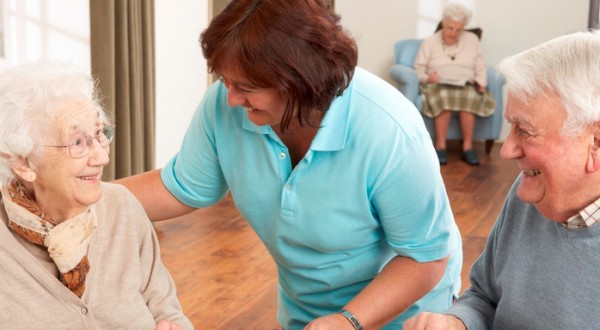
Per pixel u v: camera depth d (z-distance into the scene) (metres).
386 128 1.71
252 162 1.84
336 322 1.75
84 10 4.64
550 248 1.54
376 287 1.82
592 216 1.43
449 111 7.12
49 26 4.56
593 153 1.35
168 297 1.87
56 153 1.55
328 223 1.80
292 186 1.79
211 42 1.51
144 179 2.04
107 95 4.41
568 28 7.83
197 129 1.94
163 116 5.60
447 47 7.27
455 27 7.20
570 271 1.49
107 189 1.82
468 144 7.15
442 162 6.98
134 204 1.85
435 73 7.21
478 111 7.13
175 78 5.71
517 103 1.38
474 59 7.25
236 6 1.50
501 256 1.69
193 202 2.02
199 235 4.59
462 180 6.27
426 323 1.63
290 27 1.46
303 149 1.79
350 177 1.74
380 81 1.80
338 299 1.97
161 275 1.89
